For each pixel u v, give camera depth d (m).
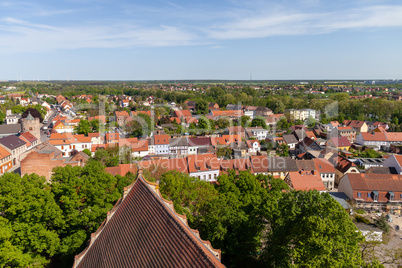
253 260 47.62
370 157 119.12
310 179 81.25
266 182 69.94
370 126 185.75
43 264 43.09
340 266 31.28
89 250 34.88
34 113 154.00
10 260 35.34
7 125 148.50
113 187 54.78
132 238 28.81
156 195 30.81
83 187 48.41
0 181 43.88
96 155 95.31
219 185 66.50
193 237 22.58
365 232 60.50
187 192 57.69
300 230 38.06
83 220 45.06
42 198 44.75
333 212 36.62
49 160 77.12
